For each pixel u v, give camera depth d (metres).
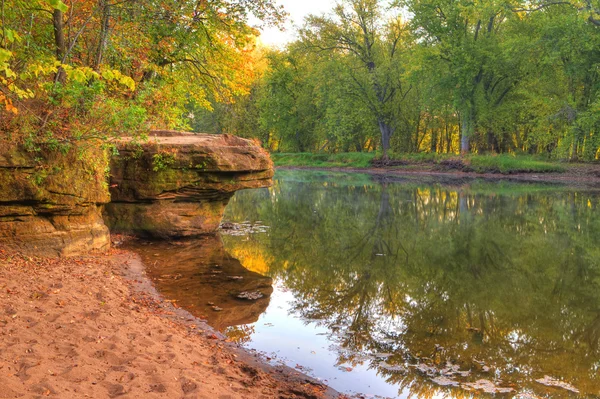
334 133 51.47
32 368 4.42
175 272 10.25
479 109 41.25
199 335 6.75
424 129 58.66
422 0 41.38
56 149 9.64
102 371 4.70
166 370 4.97
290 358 6.24
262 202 25.75
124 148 12.80
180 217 13.70
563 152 39.19
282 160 62.00
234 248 13.32
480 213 21.25
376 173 47.72
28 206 9.48
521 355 6.44
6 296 6.56
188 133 15.41
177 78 19.27
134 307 7.32
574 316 8.20
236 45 19.38
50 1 4.86
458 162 44.69
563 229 17.28
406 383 5.60
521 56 39.38
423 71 42.22
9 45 9.64
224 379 5.20
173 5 16.50
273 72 61.31
